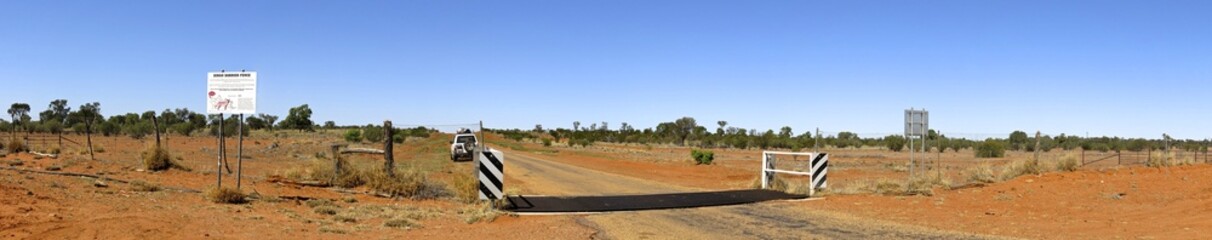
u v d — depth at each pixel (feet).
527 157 137.69
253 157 105.60
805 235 35.29
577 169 100.99
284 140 214.07
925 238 33.63
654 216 43.45
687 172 98.12
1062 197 49.14
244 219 36.50
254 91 44.93
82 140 147.74
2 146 92.84
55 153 84.58
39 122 206.49
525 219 41.98
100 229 29.40
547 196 54.08
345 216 39.78
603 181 78.28
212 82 45.16
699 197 53.67
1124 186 52.65
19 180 41.42
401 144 200.95
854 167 110.22
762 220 41.39
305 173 59.67
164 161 60.59
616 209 46.47
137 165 64.54
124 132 218.18
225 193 43.55
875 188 58.95
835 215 43.45
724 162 134.92
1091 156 131.85
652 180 81.61
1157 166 71.00
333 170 57.52
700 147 260.42
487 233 36.24
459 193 53.36
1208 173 56.85
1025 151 175.42
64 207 34.55
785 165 123.85
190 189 47.42
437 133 276.82
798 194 55.98
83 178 47.67
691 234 36.09
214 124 246.88
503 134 344.90
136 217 32.58
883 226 38.17
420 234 35.53
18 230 28.17
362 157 128.06
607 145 274.77
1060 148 186.29
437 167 94.89
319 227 36.11
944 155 162.71
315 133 285.84
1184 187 49.42
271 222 36.47
